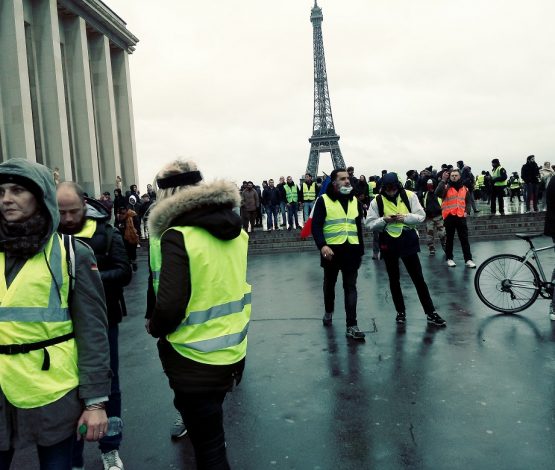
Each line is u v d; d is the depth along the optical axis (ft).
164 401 16.84
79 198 12.20
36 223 7.73
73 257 8.11
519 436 12.92
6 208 7.67
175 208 8.89
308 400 16.06
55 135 111.14
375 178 74.74
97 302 8.32
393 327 24.00
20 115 98.12
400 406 15.14
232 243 9.55
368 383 17.15
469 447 12.51
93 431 8.03
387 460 12.16
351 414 14.82
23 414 7.67
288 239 65.05
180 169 10.07
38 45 111.65
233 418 15.08
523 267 25.26
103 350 8.27
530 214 66.49
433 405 15.06
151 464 12.76
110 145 138.10
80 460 11.92
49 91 111.24
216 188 8.97
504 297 25.63
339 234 22.50
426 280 35.91
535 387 15.97
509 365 18.03
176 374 8.97
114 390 12.69
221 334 9.07
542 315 24.64
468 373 17.47
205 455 8.96
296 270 45.85
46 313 7.79
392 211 23.97
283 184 77.87
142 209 76.38
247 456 12.80
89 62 138.10
